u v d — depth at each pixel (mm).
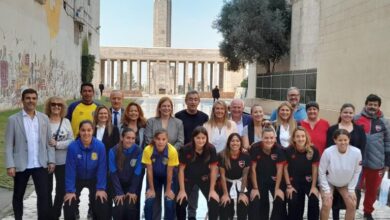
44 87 29641
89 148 6723
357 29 15805
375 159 7715
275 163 6953
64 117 7395
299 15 32781
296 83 27609
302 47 32062
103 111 7453
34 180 6754
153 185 6973
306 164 6945
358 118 8000
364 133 7520
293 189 6969
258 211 6926
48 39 30562
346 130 6906
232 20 37938
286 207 7438
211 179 6895
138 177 6848
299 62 32750
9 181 9867
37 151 6738
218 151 7523
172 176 6980
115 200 6793
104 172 6836
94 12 52594
